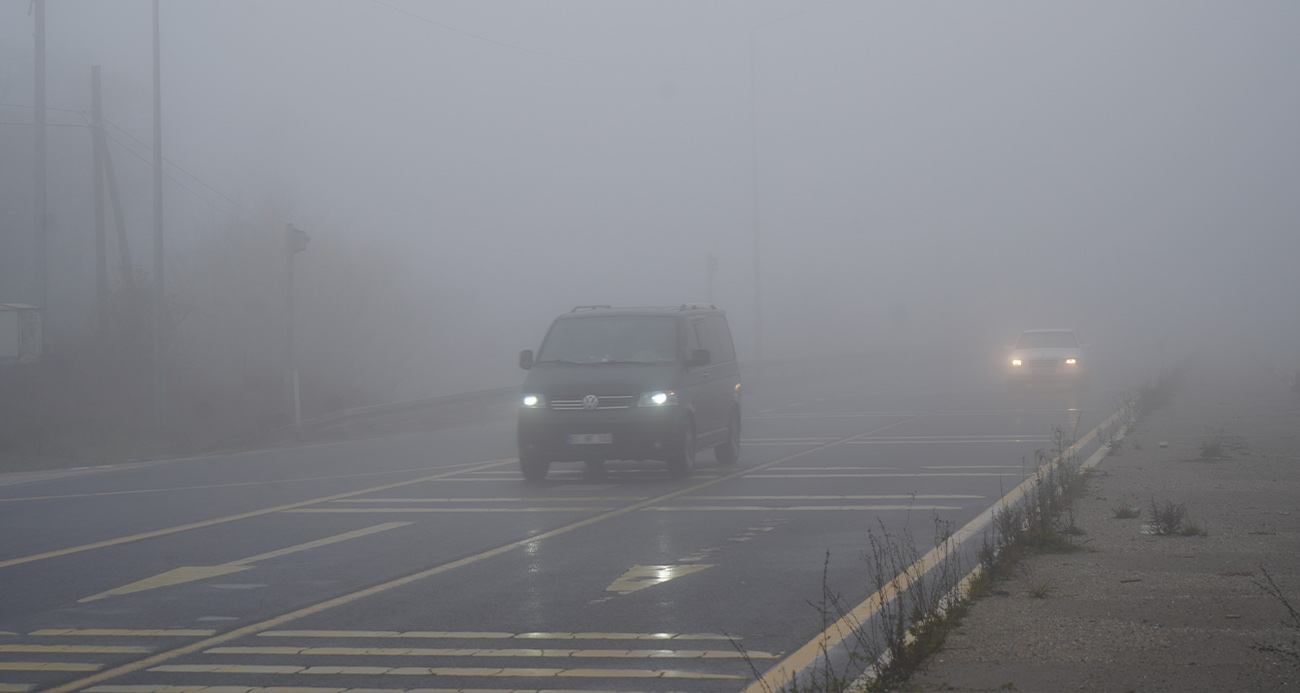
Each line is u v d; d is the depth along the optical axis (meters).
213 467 18.70
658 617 7.07
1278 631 6.09
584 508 12.20
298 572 8.84
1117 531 9.59
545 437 14.38
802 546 9.57
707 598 7.59
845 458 16.75
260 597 7.92
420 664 6.04
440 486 14.63
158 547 10.27
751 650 6.23
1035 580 7.65
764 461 16.81
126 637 6.81
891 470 15.02
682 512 11.74
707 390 15.73
